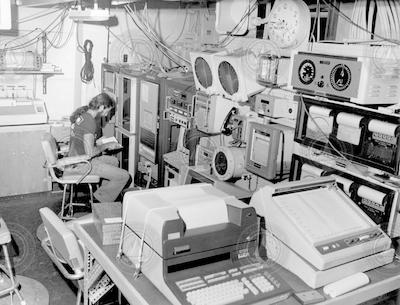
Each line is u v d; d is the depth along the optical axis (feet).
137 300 5.91
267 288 5.99
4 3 8.70
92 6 15.69
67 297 9.92
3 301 9.55
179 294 5.65
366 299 6.47
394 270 6.97
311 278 6.25
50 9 15.92
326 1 10.08
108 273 6.75
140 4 17.39
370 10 9.08
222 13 12.10
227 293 5.79
